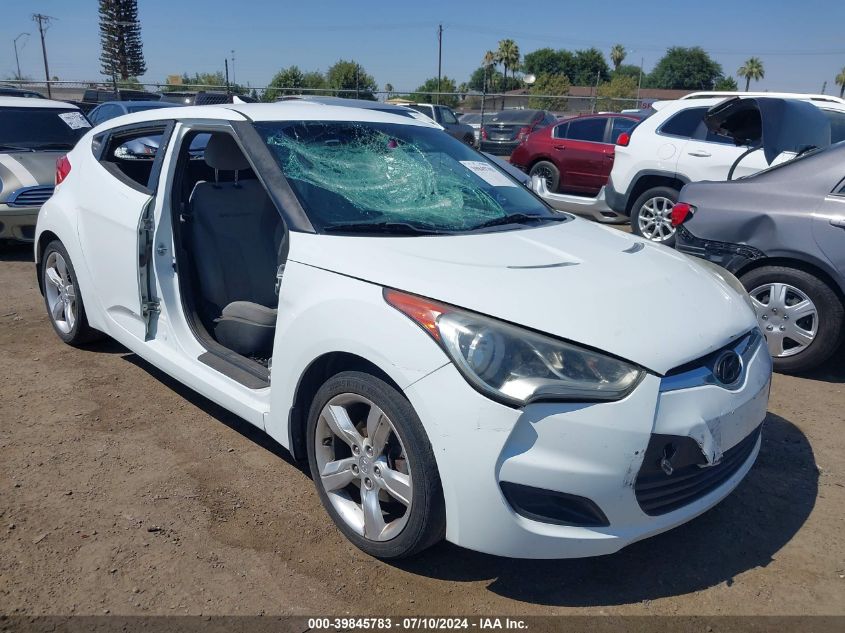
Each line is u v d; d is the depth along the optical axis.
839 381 4.72
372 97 25.45
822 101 7.47
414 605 2.53
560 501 2.38
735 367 2.66
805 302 4.56
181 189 3.68
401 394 2.49
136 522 2.92
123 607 2.44
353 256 2.77
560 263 2.82
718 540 2.98
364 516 2.70
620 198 8.83
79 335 4.64
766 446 3.80
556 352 2.34
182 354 3.59
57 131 8.36
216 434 3.71
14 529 2.83
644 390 2.34
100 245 4.02
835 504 3.26
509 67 70.94
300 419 2.97
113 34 52.88
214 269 3.74
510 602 2.56
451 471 2.35
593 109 23.84
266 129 3.36
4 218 7.18
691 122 8.24
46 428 3.69
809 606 2.59
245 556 2.74
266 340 3.40
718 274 3.30
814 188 4.53
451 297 2.46
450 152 3.88
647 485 2.41
